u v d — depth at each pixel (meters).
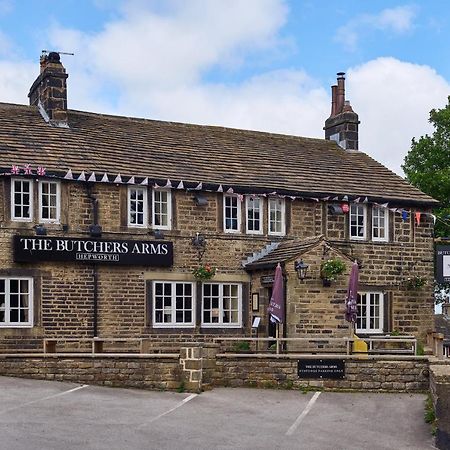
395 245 25.80
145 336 22.23
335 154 28.70
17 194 21.09
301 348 21.81
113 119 25.95
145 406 16.09
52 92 24.19
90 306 21.58
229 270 23.52
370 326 25.20
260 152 26.78
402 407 17.02
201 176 23.61
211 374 18.56
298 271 21.78
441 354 19.05
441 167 36.03
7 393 16.47
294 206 24.64
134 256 22.09
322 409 16.66
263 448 13.41
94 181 21.80
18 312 20.89
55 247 21.08
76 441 12.98
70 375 18.11
